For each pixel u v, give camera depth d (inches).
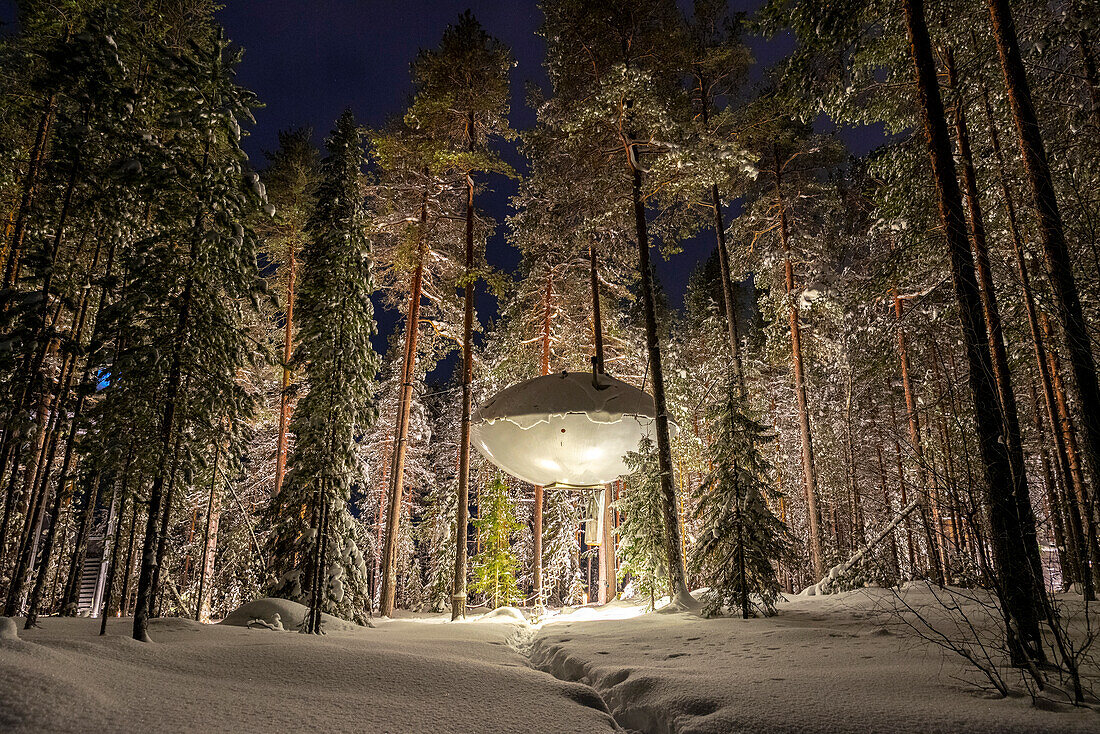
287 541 533.6
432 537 1031.6
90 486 358.0
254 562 655.8
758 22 380.2
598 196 722.8
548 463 644.7
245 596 707.4
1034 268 387.9
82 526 475.2
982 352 238.7
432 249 817.5
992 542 216.1
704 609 460.8
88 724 126.1
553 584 997.2
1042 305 275.9
